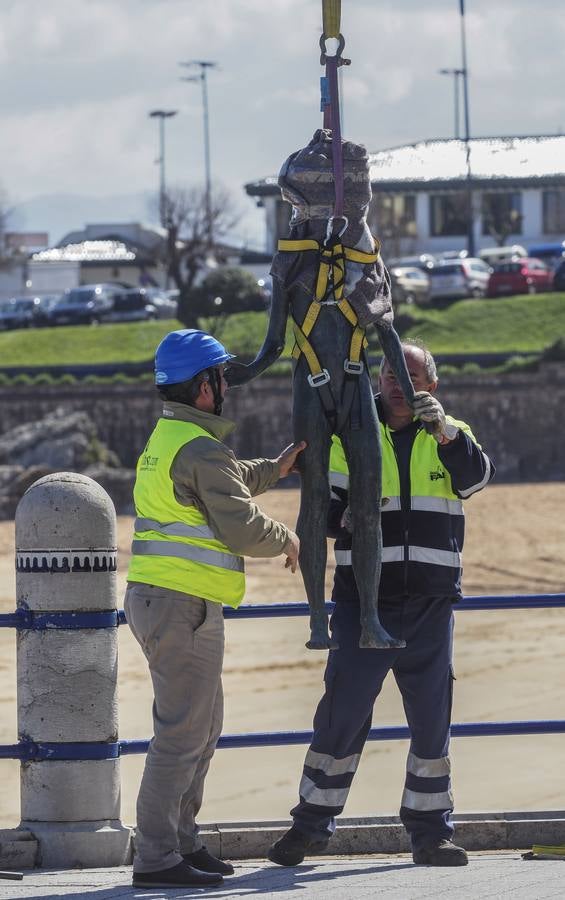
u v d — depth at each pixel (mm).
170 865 16312
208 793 34656
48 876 17219
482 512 95375
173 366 16359
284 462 16219
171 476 16031
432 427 16719
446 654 17766
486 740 39469
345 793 17828
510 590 71875
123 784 35188
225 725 43438
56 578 18000
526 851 18891
